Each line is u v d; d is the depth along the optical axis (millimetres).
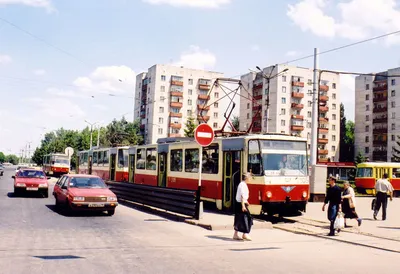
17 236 9430
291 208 14578
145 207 16578
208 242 9609
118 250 8234
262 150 14391
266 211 14125
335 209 11266
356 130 80750
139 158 23938
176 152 19469
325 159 73312
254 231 11820
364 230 12617
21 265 6691
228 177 15648
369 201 25266
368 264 7730
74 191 14070
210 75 86938
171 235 10453
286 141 14875
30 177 21391
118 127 80625
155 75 82438
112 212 14391
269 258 8000
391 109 74312
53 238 9375
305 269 7137
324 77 77438
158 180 21078
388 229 12945
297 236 11172
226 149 15695
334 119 78250
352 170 59875
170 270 6695
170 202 14875
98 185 15148
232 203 15289
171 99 82875
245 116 81375
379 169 36375
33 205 16781
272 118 73562
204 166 17047
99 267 6738
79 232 10430
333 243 10203
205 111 85250
